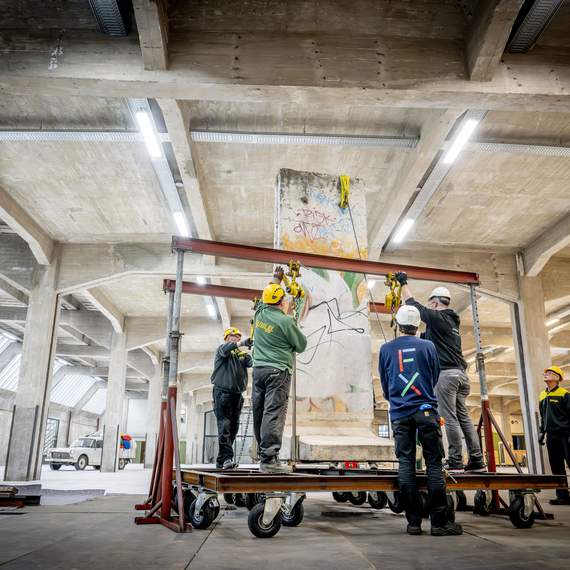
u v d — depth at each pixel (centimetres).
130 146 1212
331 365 707
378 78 855
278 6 873
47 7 854
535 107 902
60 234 1686
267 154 1244
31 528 490
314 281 736
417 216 1468
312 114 1095
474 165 1286
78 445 2922
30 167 1303
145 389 4275
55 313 1727
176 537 441
